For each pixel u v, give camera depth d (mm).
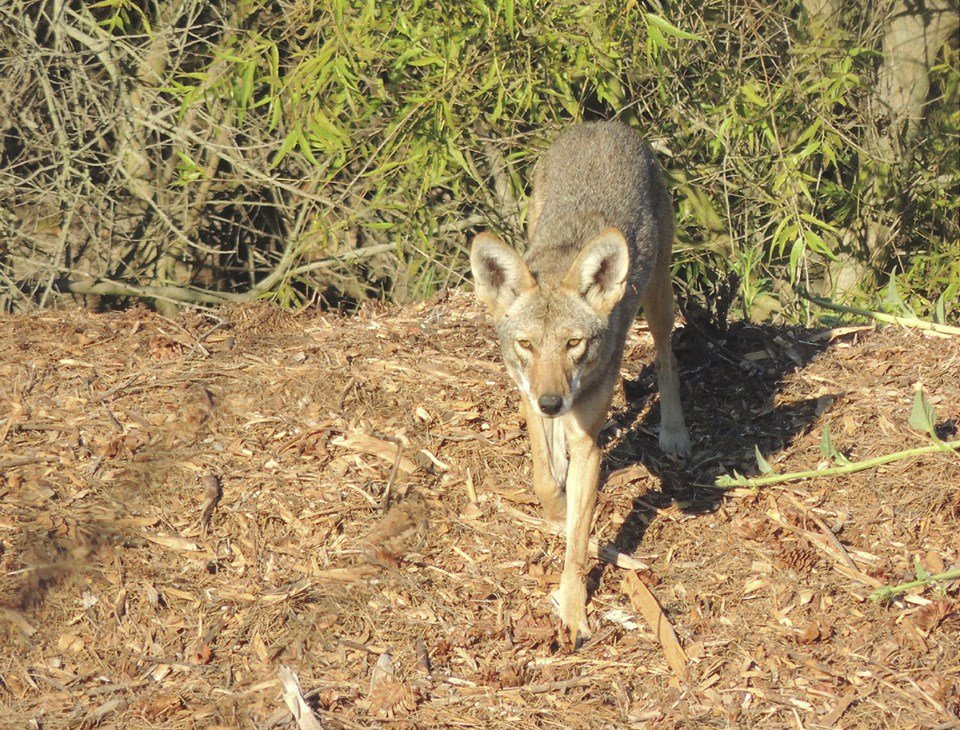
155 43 17688
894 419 10609
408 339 12266
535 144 17109
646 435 11000
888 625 8492
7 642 8391
